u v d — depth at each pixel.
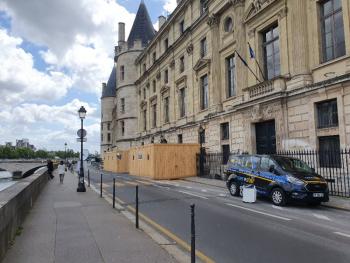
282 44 20.45
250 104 22.25
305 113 18.02
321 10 18.16
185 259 5.97
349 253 6.48
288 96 19.16
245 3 24.56
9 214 6.63
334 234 8.02
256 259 6.12
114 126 77.00
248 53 24.12
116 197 15.07
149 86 49.06
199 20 31.42
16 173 59.06
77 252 6.22
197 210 11.45
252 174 14.18
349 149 14.54
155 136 44.75
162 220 9.73
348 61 15.98
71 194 16.11
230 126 25.56
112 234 7.66
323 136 17.08
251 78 23.70
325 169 16.62
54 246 6.62
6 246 6.26
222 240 7.45
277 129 19.80
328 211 11.48
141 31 59.09
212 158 27.42
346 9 16.23
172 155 28.11
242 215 10.51
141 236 7.48
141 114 53.41
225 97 27.55
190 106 33.91
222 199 14.27
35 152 130.50
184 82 35.53
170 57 39.81
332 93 16.33
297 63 18.83
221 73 28.27
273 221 9.58
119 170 44.41
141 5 61.19
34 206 11.98
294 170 12.95
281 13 20.55
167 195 15.77
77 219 9.47
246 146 22.97
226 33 27.39
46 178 24.08
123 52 59.00
